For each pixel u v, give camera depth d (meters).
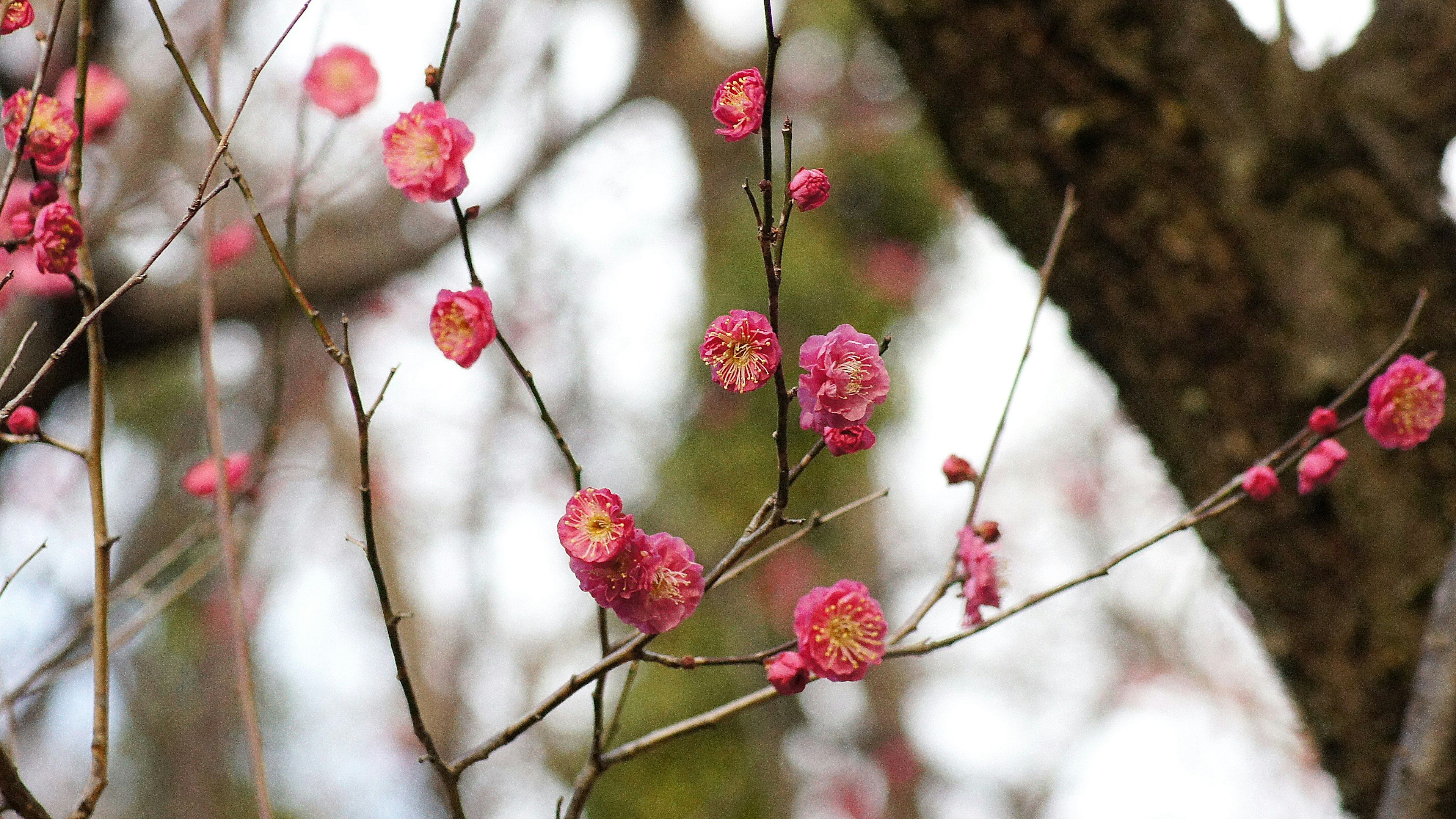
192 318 2.88
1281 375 2.05
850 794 6.23
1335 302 2.04
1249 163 2.06
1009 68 2.10
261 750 1.87
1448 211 2.05
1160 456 2.11
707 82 4.61
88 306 1.85
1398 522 2.02
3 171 2.06
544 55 3.64
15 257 2.09
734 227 4.59
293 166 2.41
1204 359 2.07
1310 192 2.06
